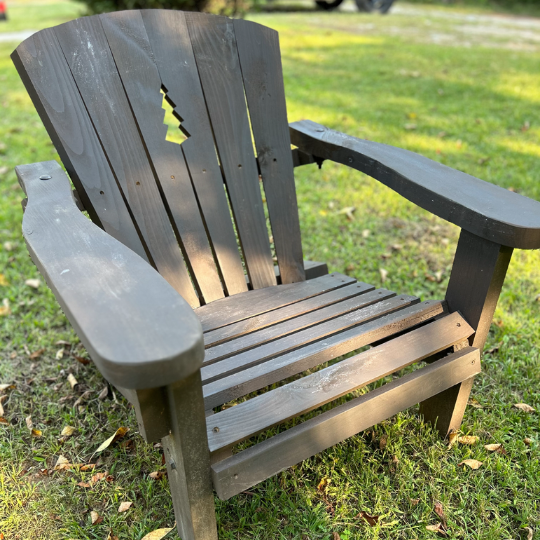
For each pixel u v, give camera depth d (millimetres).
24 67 1397
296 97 5051
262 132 1688
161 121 1551
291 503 1399
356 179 3484
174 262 1575
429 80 5746
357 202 3162
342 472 1483
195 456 987
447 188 1352
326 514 1382
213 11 8102
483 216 1234
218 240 1643
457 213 1294
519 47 7828
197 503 1056
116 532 1353
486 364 1932
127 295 854
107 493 1450
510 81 5727
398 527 1354
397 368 1252
